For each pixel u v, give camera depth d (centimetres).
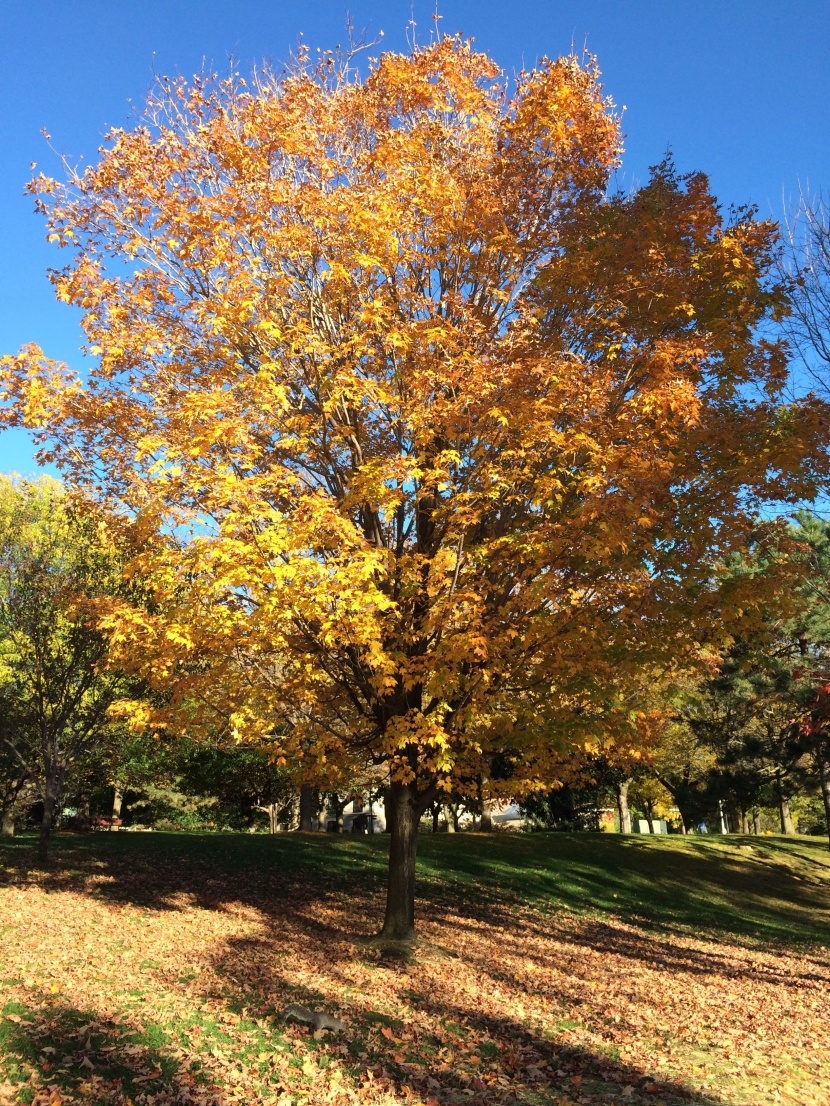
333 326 1086
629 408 920
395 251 1010
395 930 1173
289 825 3559
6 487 1803
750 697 2466
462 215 1067
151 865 1720
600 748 1063
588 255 1018
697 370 1008
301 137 1066
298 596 836
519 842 2544
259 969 972
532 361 931
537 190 1109
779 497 964
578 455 951
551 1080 704
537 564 920
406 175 1059
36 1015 711
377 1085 643
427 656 927
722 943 1692
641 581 901
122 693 1642
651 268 1014
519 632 971
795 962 1552
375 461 966
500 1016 879
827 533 2162
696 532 962
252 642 925
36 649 1642
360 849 2114
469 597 934
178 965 967
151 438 927
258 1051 685
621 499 839
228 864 1789
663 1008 1003
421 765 1020
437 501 1063
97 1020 714
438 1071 695
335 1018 789
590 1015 923
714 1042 862
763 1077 754
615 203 1116
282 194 1035
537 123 1073
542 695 1001
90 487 1150
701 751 3350
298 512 902
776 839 3309
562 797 3250
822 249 1161
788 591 961
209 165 1094
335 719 1173
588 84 1133
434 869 1989
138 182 1030
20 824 3406
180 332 1091
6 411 1028
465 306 1032
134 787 2991
